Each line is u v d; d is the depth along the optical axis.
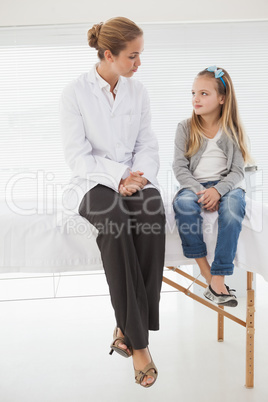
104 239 1.71
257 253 1.94
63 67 3.48
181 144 2.18
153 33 3.46
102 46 1.89
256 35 3.47
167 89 3.53
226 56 3.50
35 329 2.62
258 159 3.59
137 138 2.16
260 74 3.52
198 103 2.12
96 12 3.22
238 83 3.53
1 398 1.94
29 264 1.94
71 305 2.98
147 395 1.93
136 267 1.72
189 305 2.92
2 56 3.45
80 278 3.42
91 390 1.98
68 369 2.16
